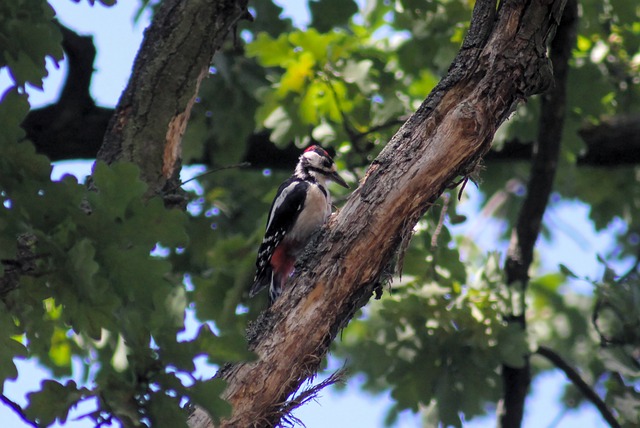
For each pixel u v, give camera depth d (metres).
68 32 12.12
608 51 14.60
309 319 6.84
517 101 7.10
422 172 6.93
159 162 8.44
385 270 7.42
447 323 11.64
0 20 7.07
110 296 5.72
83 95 12.27
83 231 5.82
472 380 11.81
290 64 11.77
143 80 8.59
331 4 13.45
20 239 6.40
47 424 5.78
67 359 11.14
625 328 11.73
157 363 5.81
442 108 7.04
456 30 13.71
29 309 6.46
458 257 11.80
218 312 12.00
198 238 14.13
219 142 13.20
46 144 12.18
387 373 12.05
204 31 8.73
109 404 5.80
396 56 14.66
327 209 11.87
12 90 5.95
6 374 6.05
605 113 13.72
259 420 6.71
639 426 11.59
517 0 7.04
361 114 12.12
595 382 15.03
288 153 13.88
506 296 11.74
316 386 6.89
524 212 12.55
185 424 5.80
